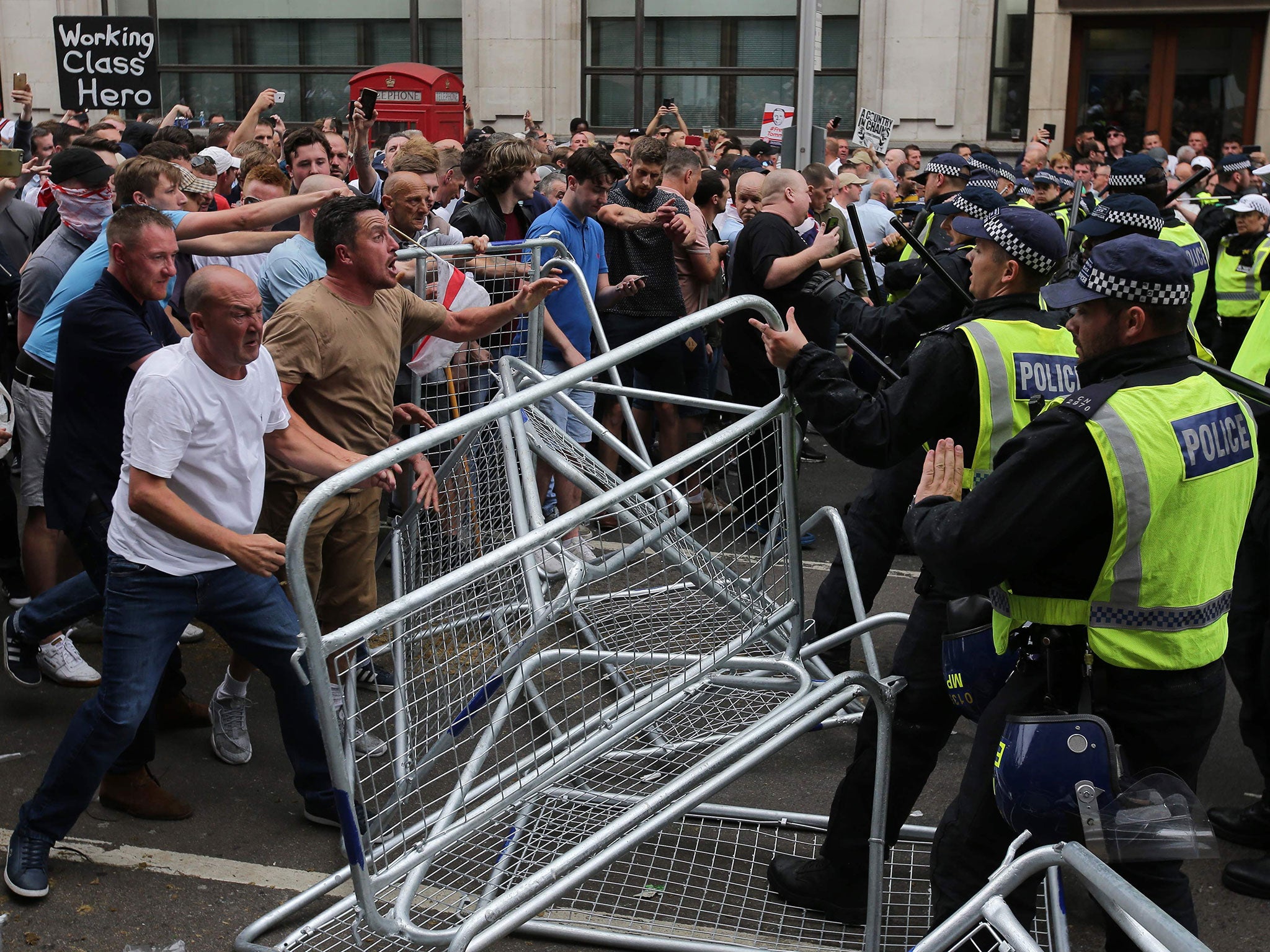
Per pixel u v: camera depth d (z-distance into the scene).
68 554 4.69
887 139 10.42
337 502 3.51
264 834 3.49
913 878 3.31
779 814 3.52
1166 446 2.18
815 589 5.58
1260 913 3.23
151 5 17.19
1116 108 16.34
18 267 5.75
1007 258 2.87
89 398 3.37
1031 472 2.18
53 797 3.09
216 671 4.61
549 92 16.39
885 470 4.06
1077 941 3.04
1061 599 2.29
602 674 3.21
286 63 17.30
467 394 4.47
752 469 2.96
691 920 3.10
